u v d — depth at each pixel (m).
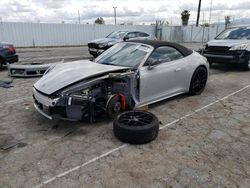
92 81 3.74
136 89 4.29
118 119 3.62
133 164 2.91
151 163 2.94
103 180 2.61
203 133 3.79
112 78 3.86
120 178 2.65
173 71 4.92
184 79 5.32
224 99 5.58
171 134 3.74
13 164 2.89
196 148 3.31
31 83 6.90
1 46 8.79
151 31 29.06
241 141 3.54
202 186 2.53
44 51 17.12
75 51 17.20
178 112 4.70
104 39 12.62
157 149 3.28
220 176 2.70
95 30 24.91
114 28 26.19
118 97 3.99
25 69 7.57
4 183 2.56
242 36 9.28
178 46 5.33
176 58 5.15
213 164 2.94
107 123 4.09
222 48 8.85
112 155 3.11
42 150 3.22
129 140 3.37
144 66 4.36
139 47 4.79
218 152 3.22
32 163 2.92
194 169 2.83
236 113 4.68
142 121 3.62
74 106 3.55
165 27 29.64
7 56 8.95
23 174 2.71
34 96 4.07
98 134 3.70
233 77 8.06
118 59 4.69
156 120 3.57
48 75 4.24
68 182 2.58
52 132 3.75
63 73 4.07
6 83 6.82
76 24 23.48
